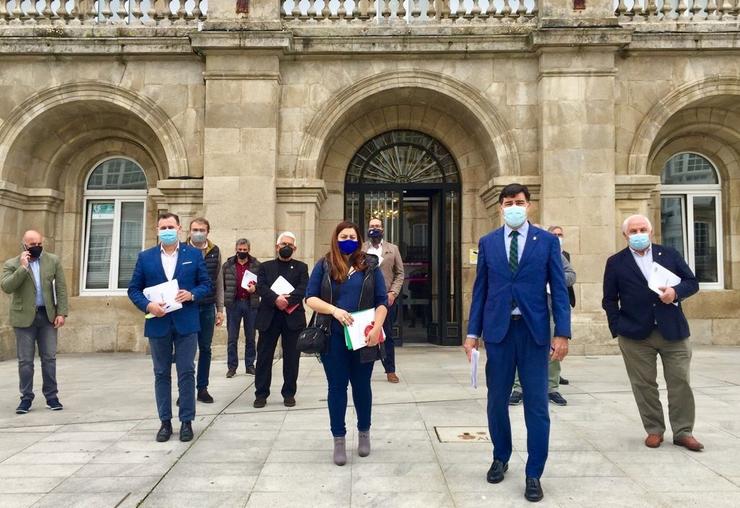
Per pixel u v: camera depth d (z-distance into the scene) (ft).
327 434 15.61
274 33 30.27
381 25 31.60
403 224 36.58
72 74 31.78
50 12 32.22
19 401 20.26
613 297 15.40
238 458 13.53
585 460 13.34
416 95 32.99
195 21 32.58
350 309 13.32
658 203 35.42
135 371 27.04
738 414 17.60
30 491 11.49
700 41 31.07
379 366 27.30
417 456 13.60
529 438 11.40
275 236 30.81
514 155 31.48
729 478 12.17
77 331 34.09
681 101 31.60
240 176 30.60
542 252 11.87
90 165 35.76
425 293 36.94
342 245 13.61
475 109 31.76
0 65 31.73
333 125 31.86
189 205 31.42
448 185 35.68
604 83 30.76
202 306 19.77
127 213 35.78
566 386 22.03
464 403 19.08
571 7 30.96
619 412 17.89
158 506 10.75
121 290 35.32
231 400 20.07
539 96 31.30
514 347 11.82
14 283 18.31
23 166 33.35
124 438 15.33
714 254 35.96
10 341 31.53
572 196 30.37
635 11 32.09
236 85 30.89
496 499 11.05
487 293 12.37
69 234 35.04
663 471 12.61
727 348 33.35
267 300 18.98
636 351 14.75
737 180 35.47
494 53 31.55
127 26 31.83
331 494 11.30
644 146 31.50
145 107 31.81
